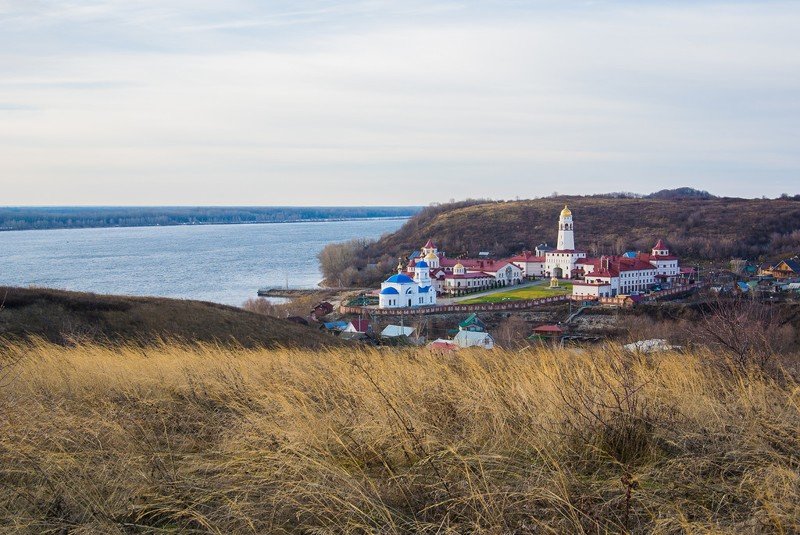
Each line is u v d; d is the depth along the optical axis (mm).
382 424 8555
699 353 12734
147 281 147125
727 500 6547
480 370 11750
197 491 7332
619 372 10008
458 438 8312
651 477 7301
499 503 6465
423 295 102188
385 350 16188
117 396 11672
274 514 6770
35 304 39844
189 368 13750
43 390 11742
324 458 7930
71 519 6871
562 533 6020
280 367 13289
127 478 7637
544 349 13984
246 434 8766
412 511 6730
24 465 7844
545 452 7785
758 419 8133
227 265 189875
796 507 5992
